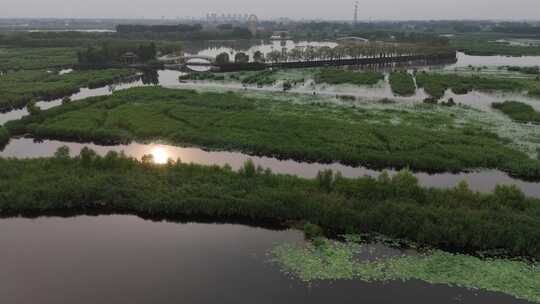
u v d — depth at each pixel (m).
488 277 35.69
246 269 36.84
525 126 81.75
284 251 39.66
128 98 96.50
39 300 32.56
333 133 72.12
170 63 176.62
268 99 102.31
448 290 34.25
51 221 45.38
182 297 33.16
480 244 39.41
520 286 34.66
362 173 59.81
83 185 47.59
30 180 49.06
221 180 50.31
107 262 37.66
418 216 41.94
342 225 42.84
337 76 140.00
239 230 44.12
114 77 135.88
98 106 88.19
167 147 68.69
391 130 73.88
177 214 45.84
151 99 97.69
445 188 50.22
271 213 44.88
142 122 77.25
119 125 76.56
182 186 48.88
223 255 39.12
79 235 42.44
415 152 63.88
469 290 34.25
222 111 87.12
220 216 45.72
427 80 131.62
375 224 42.12
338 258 38.25
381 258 38.31
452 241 39.88
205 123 77.56
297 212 44.66
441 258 38.25
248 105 92.25
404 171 48.41
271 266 37.31
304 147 65.62
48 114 80.12
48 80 121.75
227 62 166.88
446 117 86.75
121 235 42.59
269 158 65.12
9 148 67.56
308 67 174.38
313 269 36.81
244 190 48.00
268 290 34.09
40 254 38.78
